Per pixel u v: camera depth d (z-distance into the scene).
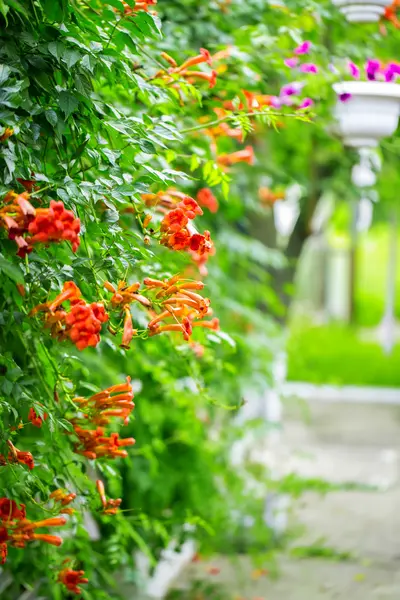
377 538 7.71
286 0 4.15
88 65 2.51
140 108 3.52
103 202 2.58
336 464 10.21
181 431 5.67
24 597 4.03
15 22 2.46
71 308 2.19
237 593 6.41
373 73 3.99
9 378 2.53
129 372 4.96
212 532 4.32
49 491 3.07
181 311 2.48
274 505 7.12
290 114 3.46
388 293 19.16
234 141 5.01
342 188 6.67
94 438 2.72
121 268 2.60
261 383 5.72
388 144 4.47
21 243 2.05
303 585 6.61
